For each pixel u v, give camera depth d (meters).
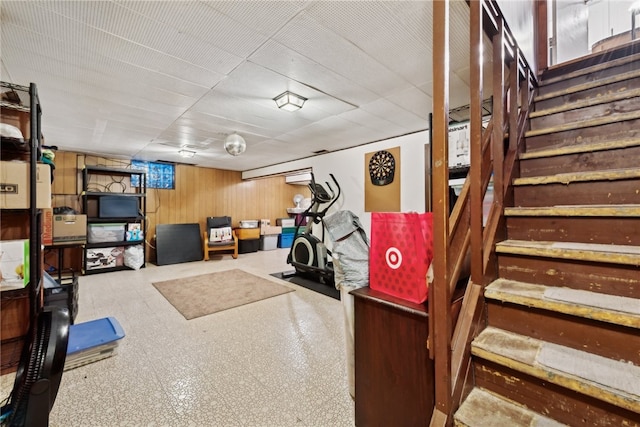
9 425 1.06
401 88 2.57
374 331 1.30
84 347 2.00
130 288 4.01
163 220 6.36
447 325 0.94
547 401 0.92
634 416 0.77
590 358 0.93
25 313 1.84
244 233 7.28
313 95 2.71
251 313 3.06
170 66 2.15
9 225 1.82
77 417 1.51
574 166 1.52
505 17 1.55
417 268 1.19
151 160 6.04
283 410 1.57
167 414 1.54
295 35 1.80
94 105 2.90
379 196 4.39
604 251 1.05
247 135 4.11
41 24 1.64
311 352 2.21
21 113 1.84
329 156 5.22
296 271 4.86
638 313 0.88
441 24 0.92
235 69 2.21
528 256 1.22
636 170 1.22
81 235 4.04
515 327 1.11
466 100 2.76
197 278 4.61
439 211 0.94
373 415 1.31
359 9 1.59
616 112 1.66
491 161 1.46
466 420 0.92
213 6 1.54
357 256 1.58
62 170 5.10
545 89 2.22
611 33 4.08
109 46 1.88
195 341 2.40
